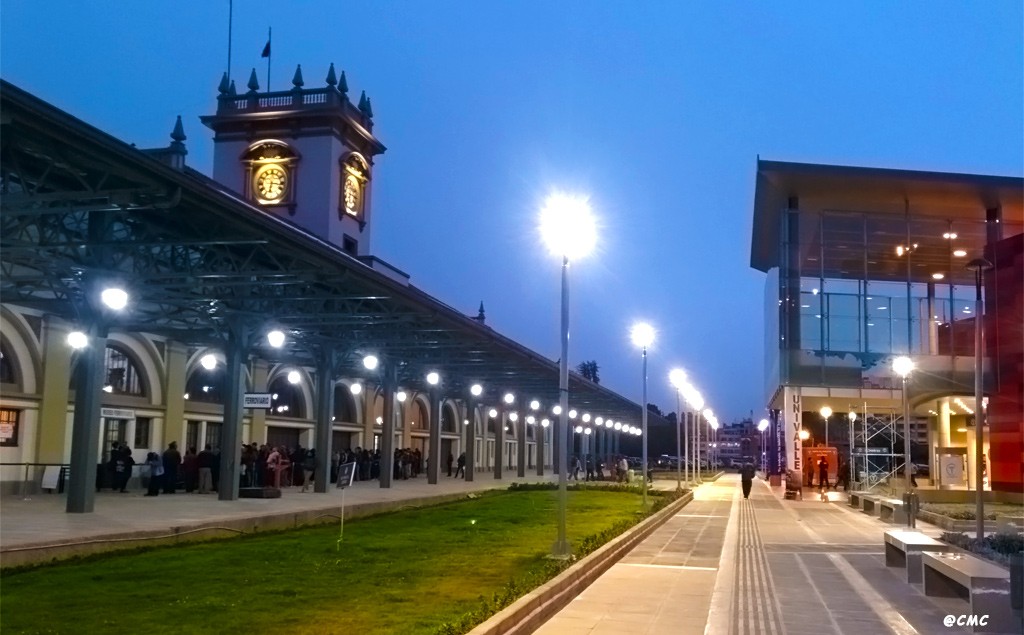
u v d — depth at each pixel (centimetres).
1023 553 1107
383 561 1560
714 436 10638
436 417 4416
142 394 3241
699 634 1070
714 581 1484
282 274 2102
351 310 2850
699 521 2798
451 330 3112
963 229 4756
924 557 1345
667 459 11481
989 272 4381
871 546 2041
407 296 2580
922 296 4772
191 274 2084
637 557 1816
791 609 1232
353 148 5388
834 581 1488
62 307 2500
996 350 4284
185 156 3450
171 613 1066
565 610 1216
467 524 2378
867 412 5219
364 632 972
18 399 2669
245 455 3145
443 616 1061
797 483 4169
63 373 2848
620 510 2973
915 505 2716
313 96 5269
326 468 3266
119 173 1456
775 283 5181
